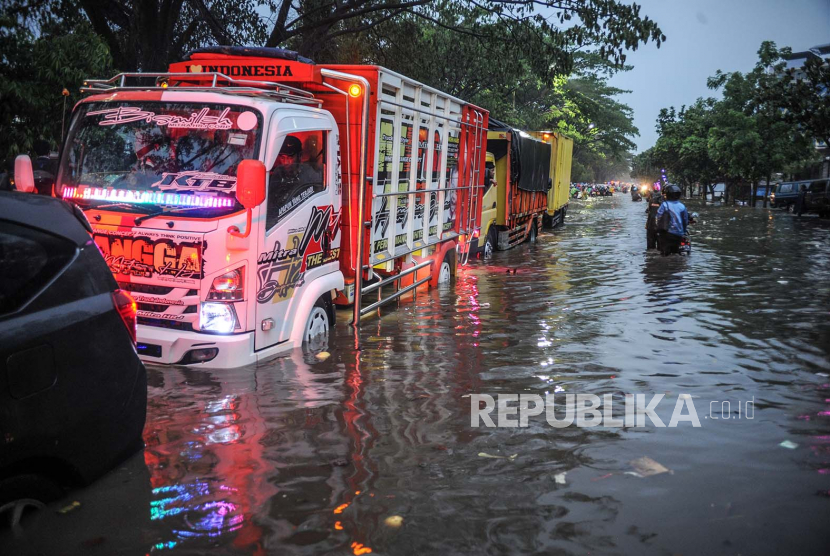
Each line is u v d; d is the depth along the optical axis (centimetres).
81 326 331
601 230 2420
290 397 513
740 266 1366
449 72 2712
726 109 4838
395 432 451
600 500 359
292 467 393
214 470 385
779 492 371
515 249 1723
